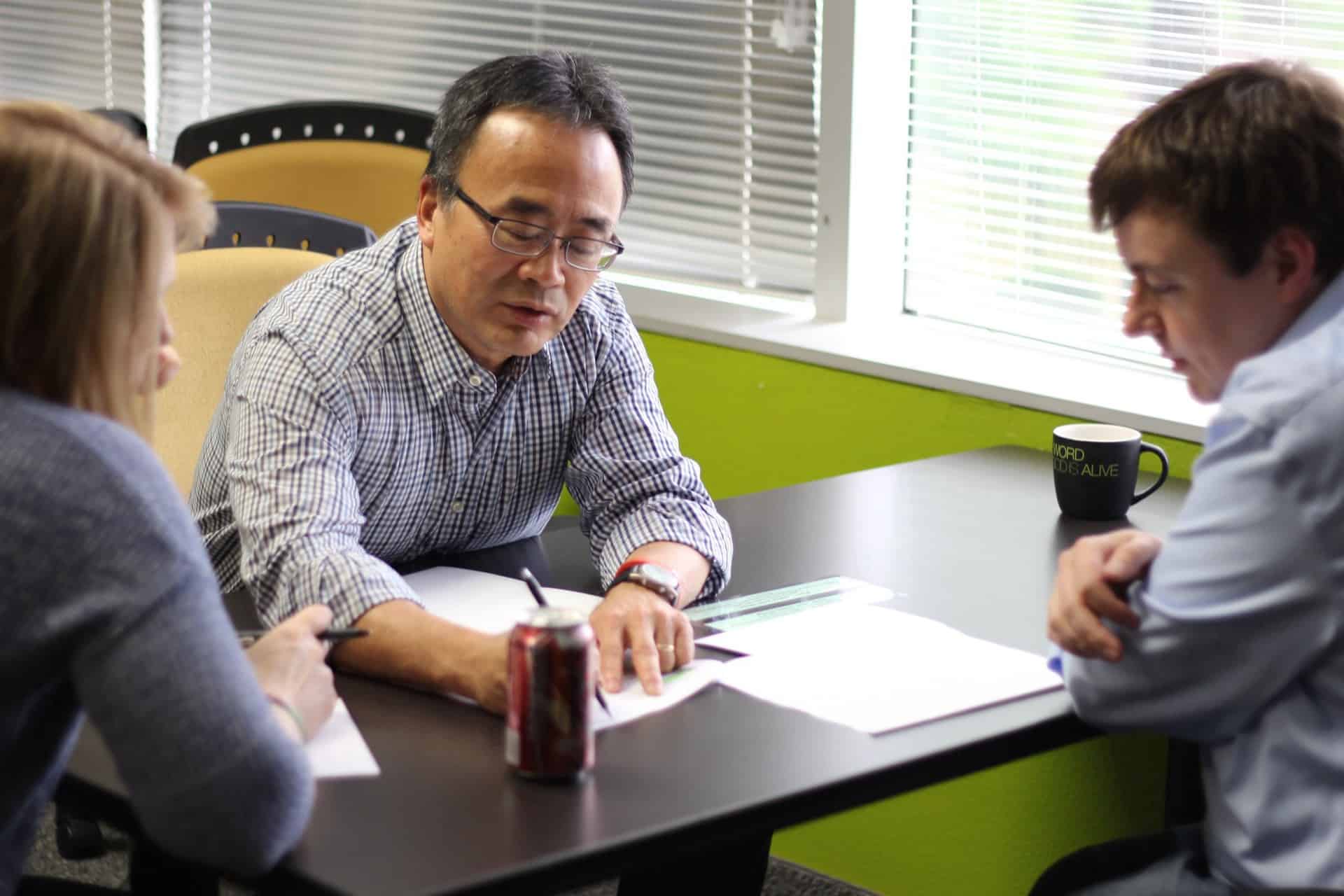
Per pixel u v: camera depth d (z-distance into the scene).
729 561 1.66
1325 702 1.19
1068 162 2.37
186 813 1.01
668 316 2.69
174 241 1.13
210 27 3.46
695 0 2.71
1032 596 1.61
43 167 1.04
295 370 1.59
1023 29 2.39
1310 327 1.21
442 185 1.60
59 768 1.12
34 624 1.00
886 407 2.42
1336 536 1.14
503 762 1.19
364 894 0.98
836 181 2.56
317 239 2.17
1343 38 2.08
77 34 3.70
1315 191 1.19
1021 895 2.31
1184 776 1.71
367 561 1.46
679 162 2.79
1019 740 1.28
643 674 1.35
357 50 3.21
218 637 1.03
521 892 1.02
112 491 1.02
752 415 2.59
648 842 1.07
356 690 1.34
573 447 1.81
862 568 1.71
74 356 1.05
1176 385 2.26
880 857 2.46
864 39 2.49
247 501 1.53
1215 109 1.22
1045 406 2.23
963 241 2.54
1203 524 1.20
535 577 1.70
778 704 1.32
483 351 1.67
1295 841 1.20
